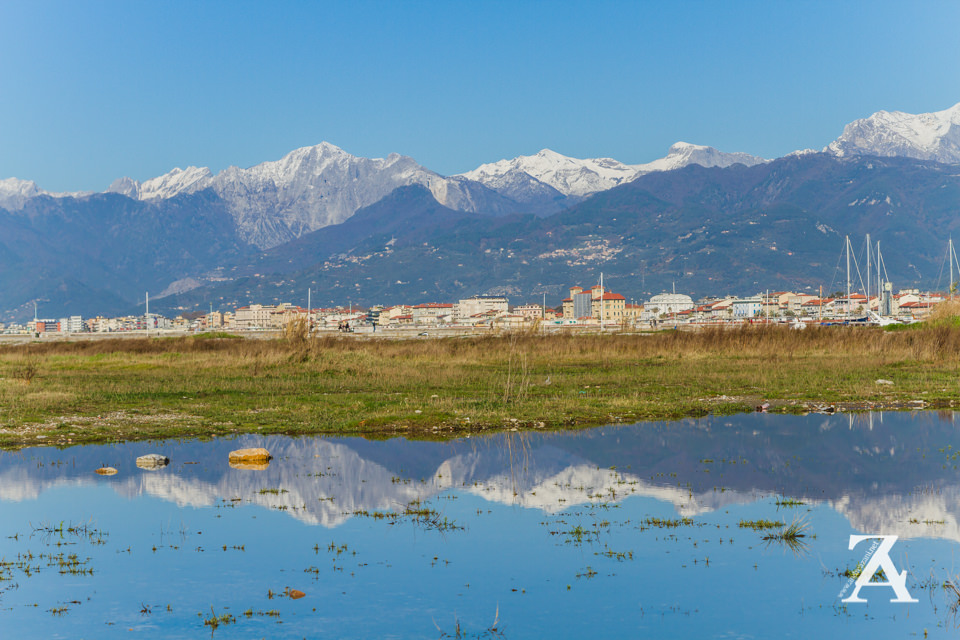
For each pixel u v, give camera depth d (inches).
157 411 1547.7
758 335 2994.6
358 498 919.7
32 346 4018.2
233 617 580.4
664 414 1496.1
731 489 951.0
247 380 2091.5
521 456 1153.4
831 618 574.6
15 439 1268.5
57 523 818.8
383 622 571.2
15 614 585.6
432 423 1403.8
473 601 609.9
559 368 2434.8
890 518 821.9
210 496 930.1
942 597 615.2
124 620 574.9
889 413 1505.9
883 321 5994.1
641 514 847.1
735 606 597.3
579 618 576.7
